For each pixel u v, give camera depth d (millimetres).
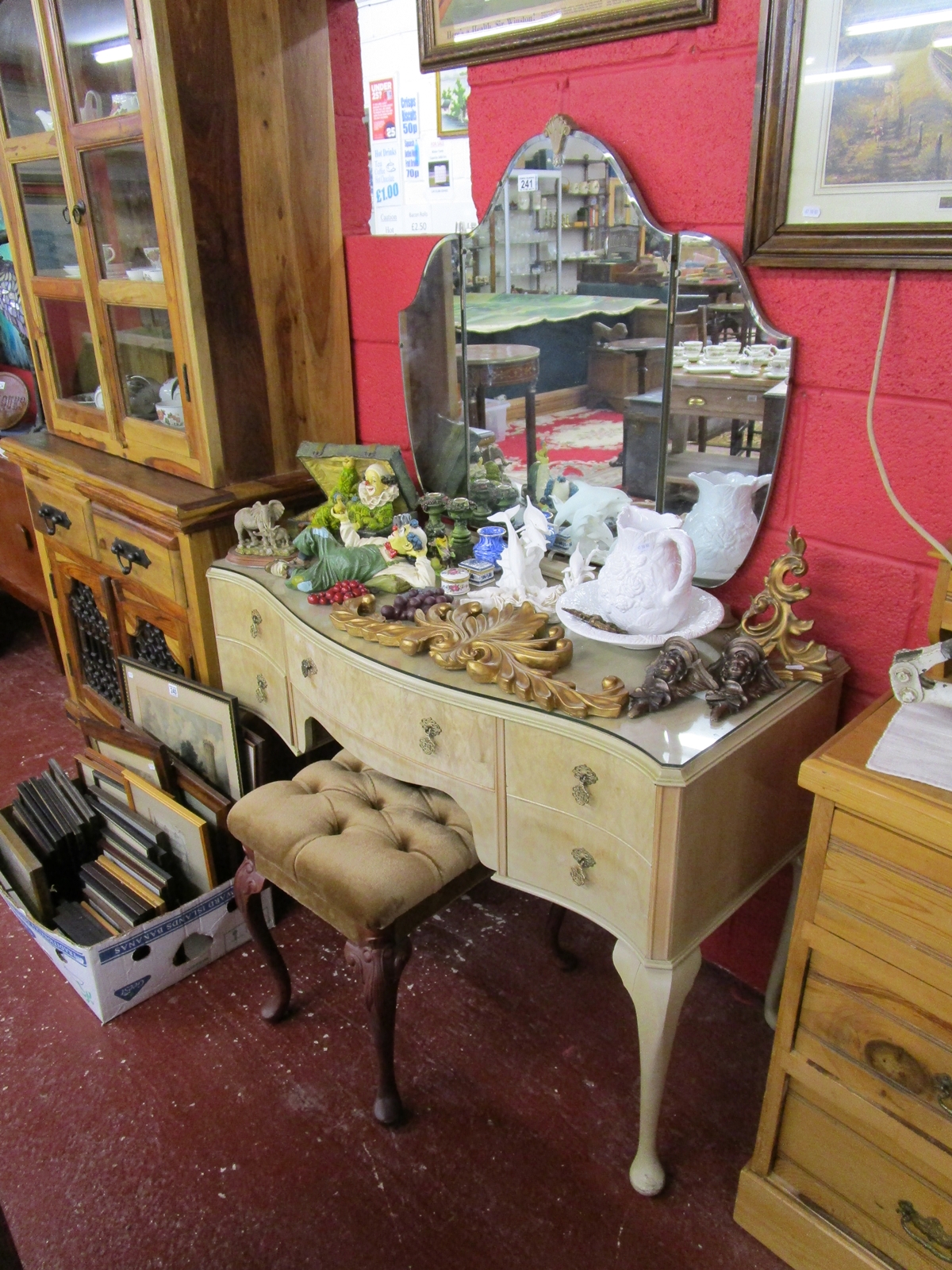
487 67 1563
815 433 1340
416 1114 1488
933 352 1192
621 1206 1345
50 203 2029
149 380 1942
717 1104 1501
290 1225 1326
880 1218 1146
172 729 1938
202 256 1702
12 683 2967
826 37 1152
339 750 2025
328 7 1792
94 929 1814
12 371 2949
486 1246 1294
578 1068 1570
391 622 1396
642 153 1401
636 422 1488
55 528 2266
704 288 1351
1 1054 1627
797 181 1230
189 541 1792
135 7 1548
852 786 972
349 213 1938
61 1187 1390
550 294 1536
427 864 1365
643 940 1174
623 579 1255
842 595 1386
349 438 2088
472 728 1264
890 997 1034
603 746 1133
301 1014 1692
